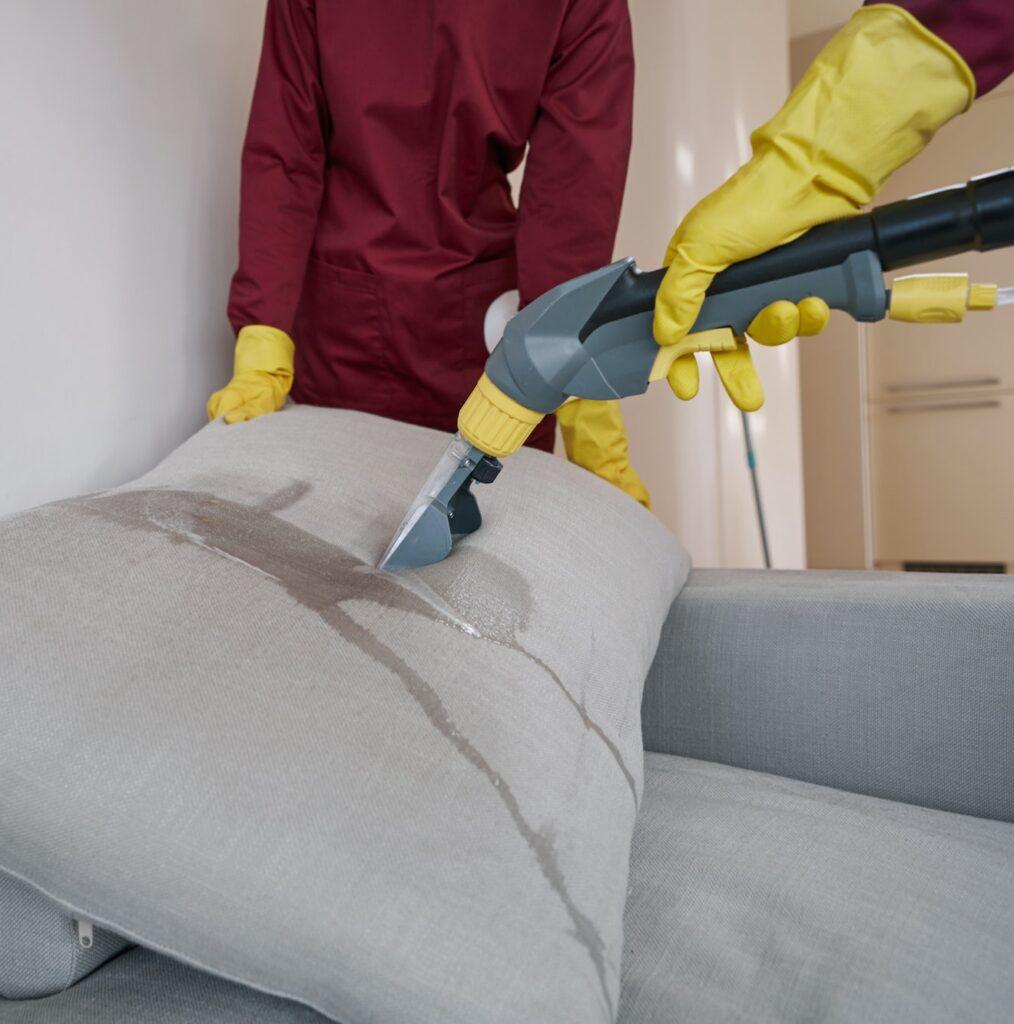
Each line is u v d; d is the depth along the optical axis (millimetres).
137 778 476
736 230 549
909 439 3666
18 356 898
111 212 1014
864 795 859
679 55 2223
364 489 794
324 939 440
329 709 518
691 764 912
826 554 3604
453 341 1213
